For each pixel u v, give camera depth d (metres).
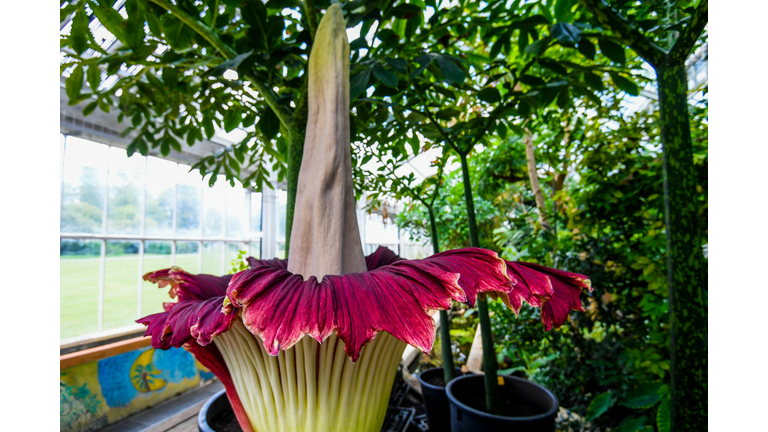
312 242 0.69
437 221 5.43
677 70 0.98
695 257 0.95
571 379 2.49
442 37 1.60
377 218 9.09
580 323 2.46
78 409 2.54
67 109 2.86
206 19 1.31
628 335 2.60
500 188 4.70
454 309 5.14
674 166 0.98
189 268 4.13
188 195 4.14
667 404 1.92
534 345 2.85
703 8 0.90
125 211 3.49
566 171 3.46
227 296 0.44
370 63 1.17
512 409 1.82
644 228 2.37
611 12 1.03
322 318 0.42
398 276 0.49
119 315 3.41
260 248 5.12
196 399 3.19
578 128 2.60
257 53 1.12
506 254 3.09
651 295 2.14
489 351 1.71
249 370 0.58
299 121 1.15
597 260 2.50
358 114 1.65
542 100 1.62
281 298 0.45
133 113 1.91
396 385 2.79
